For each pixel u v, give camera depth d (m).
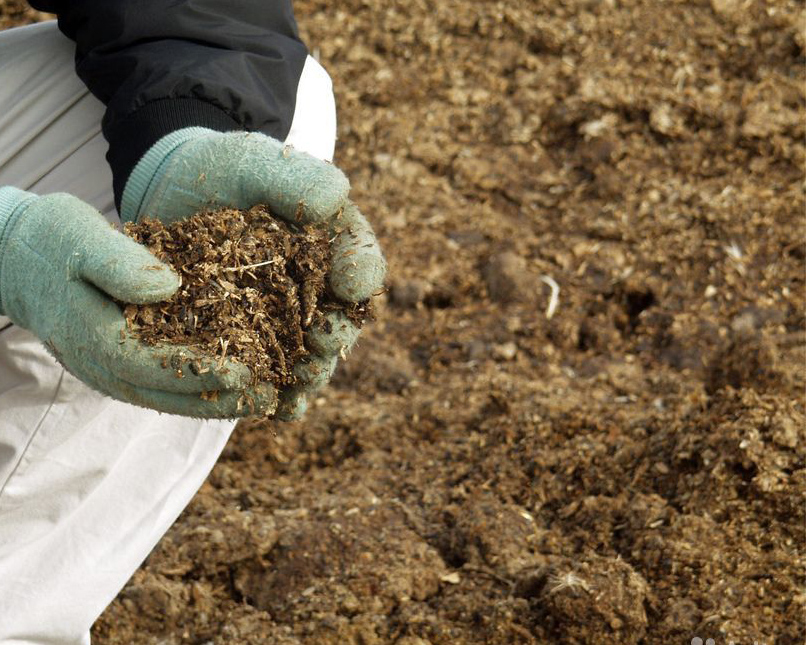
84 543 1.70
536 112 3.03
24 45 1.70
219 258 1.50
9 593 1.67
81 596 1.69
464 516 1.91
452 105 3.12
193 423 1.71
